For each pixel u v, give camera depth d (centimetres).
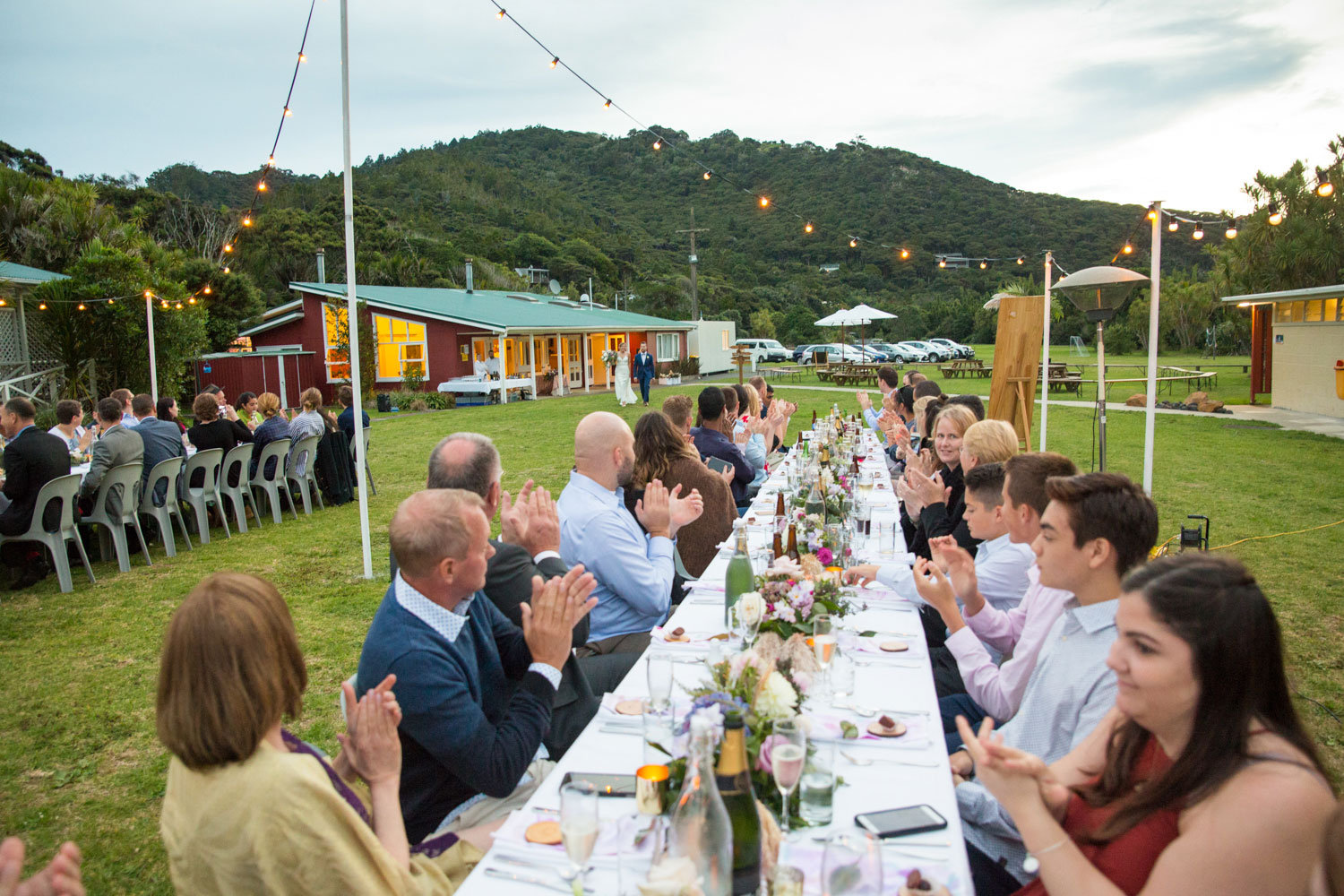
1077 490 203
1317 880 105
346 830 151
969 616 288
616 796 184
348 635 500
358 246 4309
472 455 283
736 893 141
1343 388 1545
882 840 165
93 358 1700
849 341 4997
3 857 124
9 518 590
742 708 167
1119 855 143
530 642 225
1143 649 141
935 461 531
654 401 2152
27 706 414
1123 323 4059
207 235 4106
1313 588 550
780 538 338
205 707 143
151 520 754
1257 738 134
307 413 885
